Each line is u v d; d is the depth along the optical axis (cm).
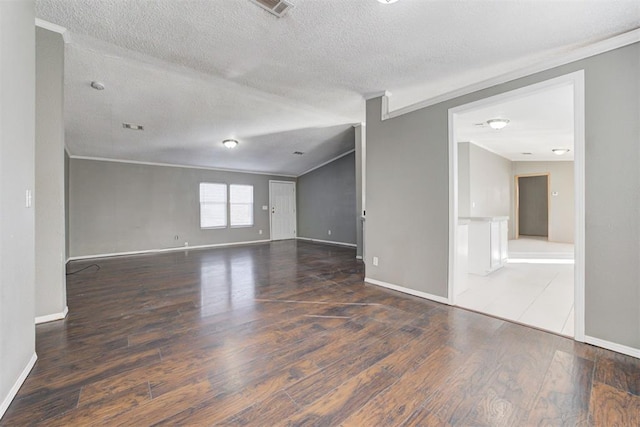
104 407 150
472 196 609
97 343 222
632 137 201
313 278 427
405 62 297
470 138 567
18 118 168
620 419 141
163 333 240
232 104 424
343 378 176
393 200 365
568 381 171
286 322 263
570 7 207
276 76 335
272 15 224
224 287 380
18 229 167
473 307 299
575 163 223
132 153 614
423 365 190
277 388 167
